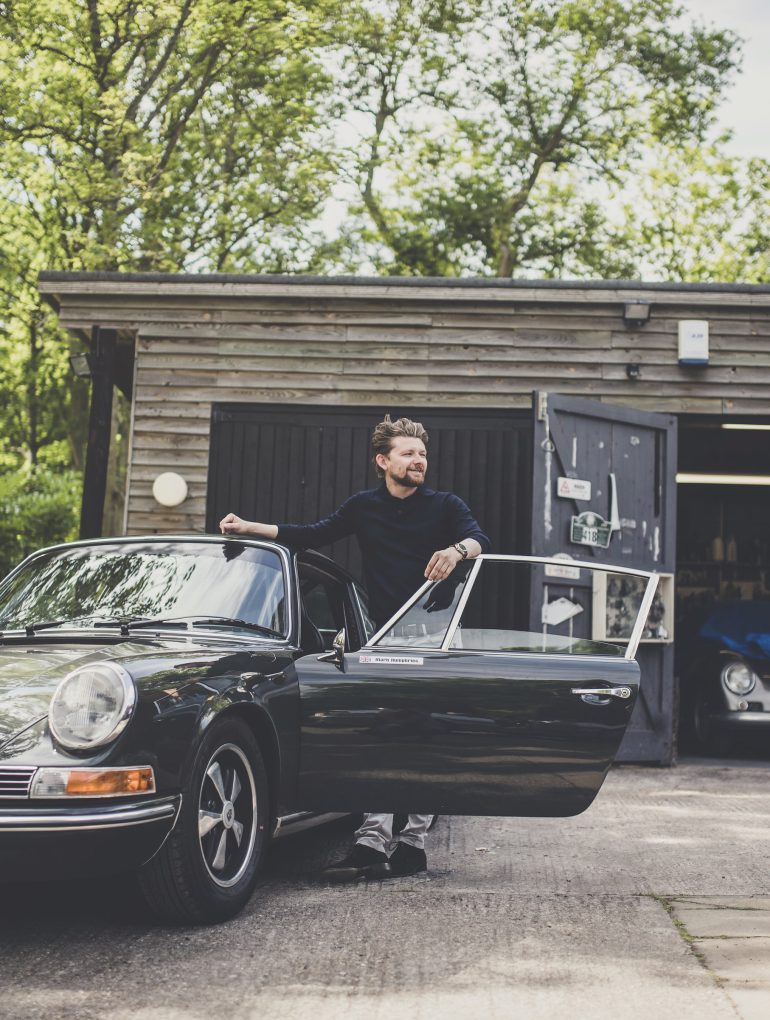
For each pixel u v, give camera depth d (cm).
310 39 2270
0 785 339
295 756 436
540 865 508
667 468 963
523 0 2562
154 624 441
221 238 2392
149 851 357
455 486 1025
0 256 2430
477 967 351
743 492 1669
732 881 477
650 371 1020
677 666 1107
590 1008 313
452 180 2739
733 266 2881
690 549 1644
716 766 918
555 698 439
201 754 378
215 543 492
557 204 2800
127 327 1047
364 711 435
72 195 2195
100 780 344
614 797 728
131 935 380
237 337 1042
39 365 2672
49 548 512
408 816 489
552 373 1024
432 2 2531
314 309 1041
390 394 1031
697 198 2855
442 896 443
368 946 373
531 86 2650
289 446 1034
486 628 461
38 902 422
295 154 2427
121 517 1939
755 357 1016
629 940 381
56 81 2109
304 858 518
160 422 1038
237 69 2303
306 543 507
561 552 908
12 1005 312
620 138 2673
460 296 1022
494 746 436
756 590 1633
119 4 2072
